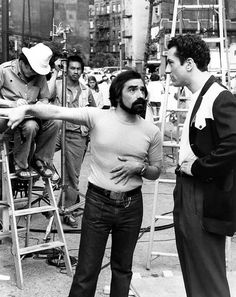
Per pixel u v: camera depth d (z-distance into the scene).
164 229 5.88
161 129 4.68
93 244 3.41
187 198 3.09
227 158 2.87
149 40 12.99
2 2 6.28
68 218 5.87
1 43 6.38
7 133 4.37
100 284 4.34
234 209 3.04
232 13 24.33
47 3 7.36
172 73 3.19
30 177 4.48
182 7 5.26
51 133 4.55
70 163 6.00
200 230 3.05
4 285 4.27
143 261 4.90
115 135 3.34
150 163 3.56
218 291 3.06
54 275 4.50
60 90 6.11
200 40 3.14
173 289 4.26
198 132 3.02
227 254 4.67
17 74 4.58
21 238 5.43
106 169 3.37
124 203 3.39
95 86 10.63
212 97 2.98
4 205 4.74
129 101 3.26
